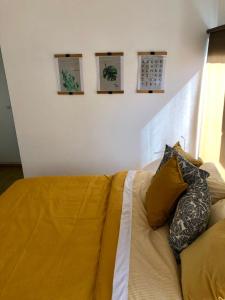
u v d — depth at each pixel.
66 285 1.14
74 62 2.50
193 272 1.01
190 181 1.46
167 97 2.56
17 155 3.88
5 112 3.63
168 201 1.39
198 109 2.60
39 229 1.54
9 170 3.80
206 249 1.01
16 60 2.54
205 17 2.30
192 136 2.69
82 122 2.71
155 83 2.52
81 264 1.26
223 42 1.99
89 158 2.84
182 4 2.28
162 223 1.43
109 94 2.58
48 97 2.64
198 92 2.54
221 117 2.05
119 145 2.76
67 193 1.94
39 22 2.40
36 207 1.77
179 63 2.45
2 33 2.45
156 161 2.77
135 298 1.04
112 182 2.02
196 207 1.20
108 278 1.14
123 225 1.48
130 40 2.40
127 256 1.25
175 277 1.12
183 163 1.54
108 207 1.68
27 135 2.80
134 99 2.58
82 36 2.42
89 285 1.14
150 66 2.46
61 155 2.86
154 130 2.68
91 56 2.47
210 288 0.92
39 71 2.56
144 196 1.77
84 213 1.68
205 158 2.50
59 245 1.40
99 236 1.46
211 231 1.08
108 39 2.41
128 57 2.45
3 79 3.47
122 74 2.50
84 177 2.21
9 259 1.31
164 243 1.31
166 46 2.40
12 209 1.75
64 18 2.38
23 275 1.21
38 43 2.47
